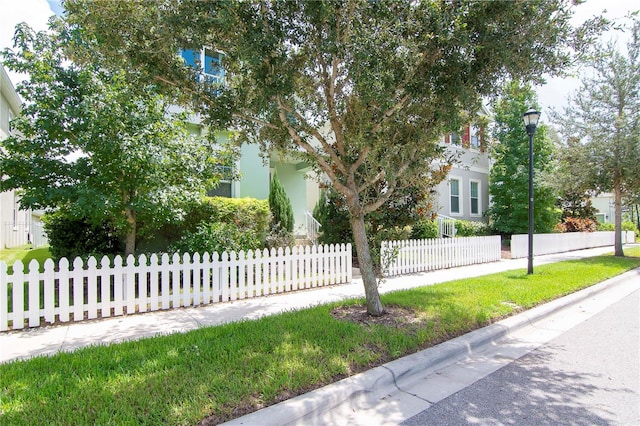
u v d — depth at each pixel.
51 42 6.73
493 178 18.33
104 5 4.05
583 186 14.85
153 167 6.94
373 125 4.91
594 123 14.44
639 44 13.66
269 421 2.66
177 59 4.81
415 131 5.05
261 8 4.14
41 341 4.48
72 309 5.34
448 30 4.17
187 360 3.57
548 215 17.61
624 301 7.33
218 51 5.14
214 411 2.71
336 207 11.06
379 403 3.22
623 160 13.54
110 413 2.63
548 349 4.62
